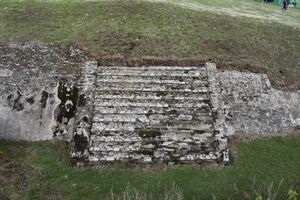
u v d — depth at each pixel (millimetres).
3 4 20359
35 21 18594
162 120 13836
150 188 11734
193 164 12805
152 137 13312
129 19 18859
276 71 16312
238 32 18859
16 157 12570
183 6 21609
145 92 14664
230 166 12844
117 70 15367
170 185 11898
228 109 14484
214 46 17125
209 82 15008
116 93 14555
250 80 15414
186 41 17250
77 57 15789
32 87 14445
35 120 13758
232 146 13570
